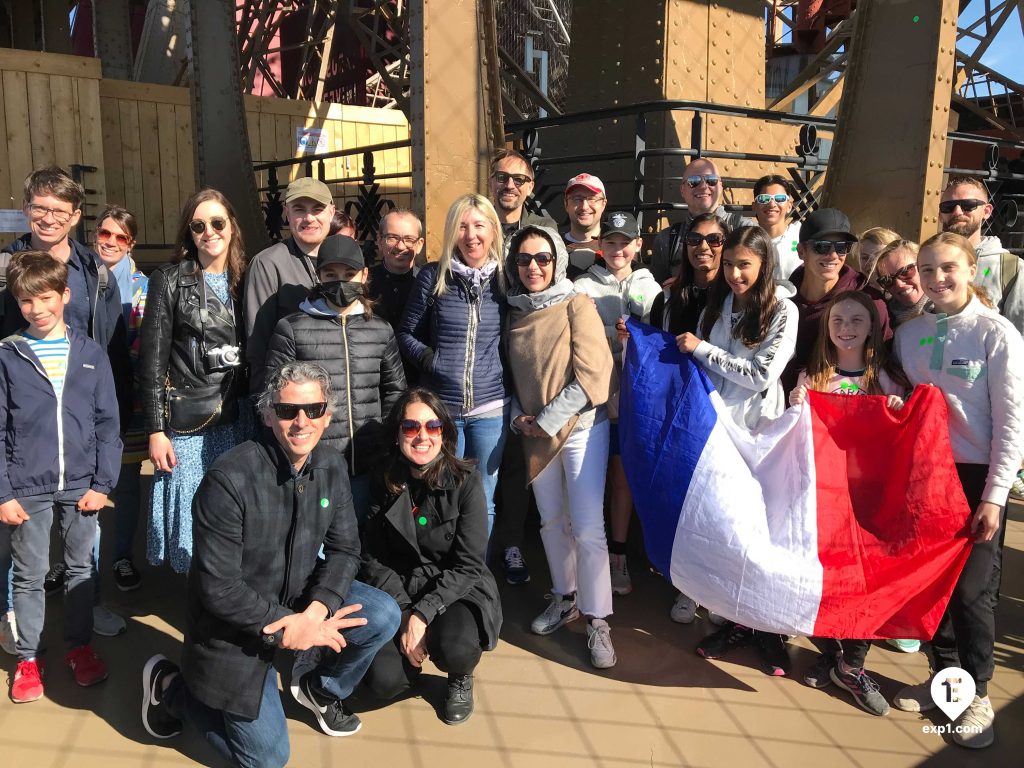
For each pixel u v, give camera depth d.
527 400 3.26
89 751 2.58
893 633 2.90
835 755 2.62
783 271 4.04
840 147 4.45
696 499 3.04
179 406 3.10
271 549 2.49
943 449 2.81
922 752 2.64
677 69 5.96
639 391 3.24
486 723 2.78
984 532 2.74
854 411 2.98
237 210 6.56
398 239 3.60
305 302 3.06
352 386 3.05
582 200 3.87
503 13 13.48
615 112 4.64
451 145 3.83
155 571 4.00
